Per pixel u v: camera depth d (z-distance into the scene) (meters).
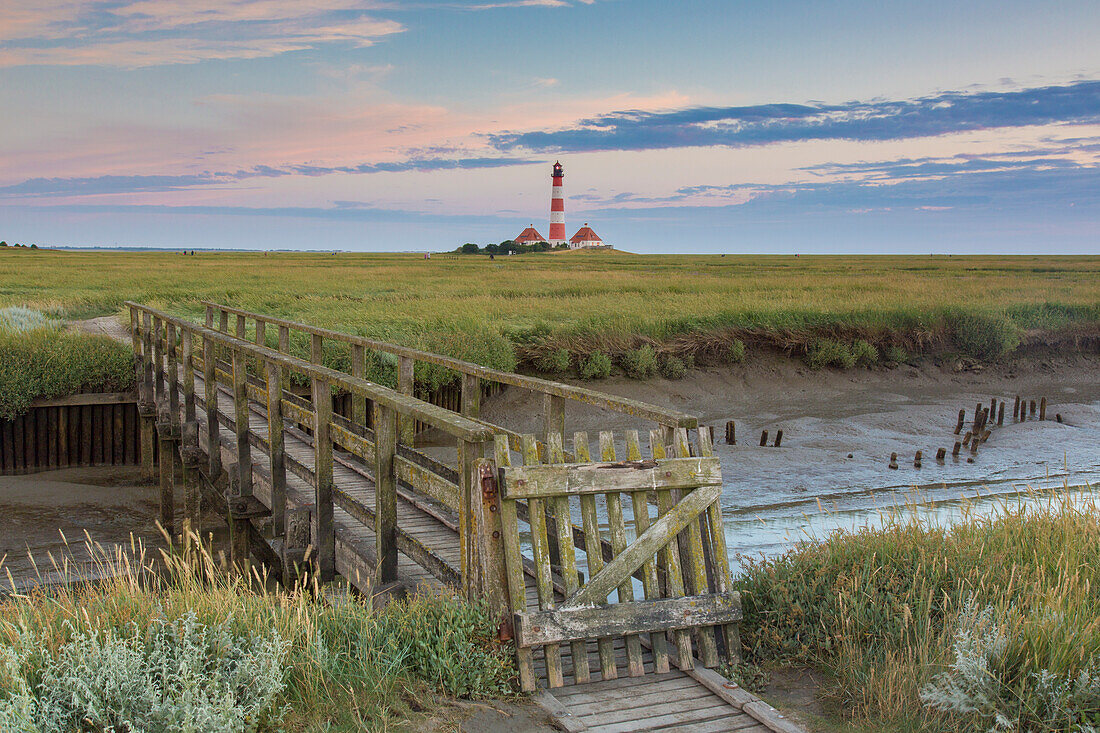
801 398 21.95
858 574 5.57
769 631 5.07
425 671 4.31
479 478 4.43
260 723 3.78
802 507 11.88
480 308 27.05
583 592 4.51
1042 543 6.36
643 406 5.18
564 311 26.94
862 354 24.62
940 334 26.11
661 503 4.83
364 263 80.38
